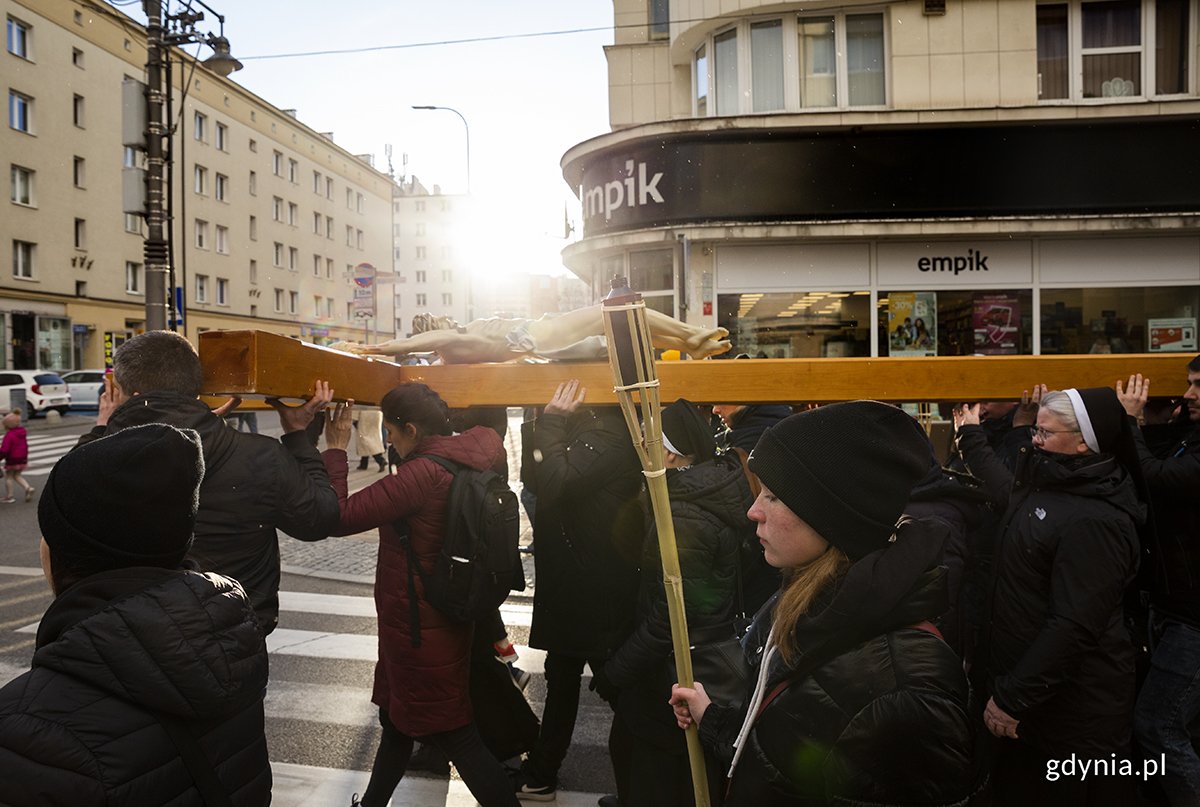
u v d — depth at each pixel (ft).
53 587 4.93
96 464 4.46
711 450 8.34
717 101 37.24
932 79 34.06
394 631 9.05
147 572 4.57
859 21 34.91
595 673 10.12
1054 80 34.14
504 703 11.07
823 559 4.41
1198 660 8.53
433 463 8.79
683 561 7.35
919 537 4.32
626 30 41.70
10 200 94.94
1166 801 9.12
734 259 34.71
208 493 6.86
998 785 8.51
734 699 6.67
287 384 7.10
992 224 32.89
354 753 12.29
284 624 18.84
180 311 56.24
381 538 9.34
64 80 102.27
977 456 10.54
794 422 4.45
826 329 34.58
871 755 3.92
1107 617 7.61
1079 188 32.94
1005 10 33.65
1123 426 8.02
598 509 9.80
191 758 4.36
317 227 161.38
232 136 133.59
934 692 3.93
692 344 9.48
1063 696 7.91
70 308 103.50
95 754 4.02
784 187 33.65
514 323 9.07
